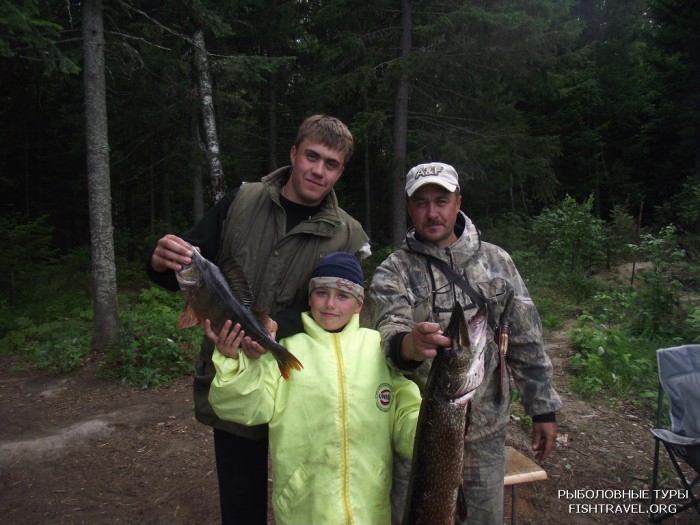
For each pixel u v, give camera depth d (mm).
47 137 18312
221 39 12883
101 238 7742
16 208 19891
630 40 24781
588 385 5723
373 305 2445
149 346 7273
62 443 5145
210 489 4262
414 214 2451
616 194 24109
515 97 16719
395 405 2148
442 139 12477
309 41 16328
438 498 1730
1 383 7023
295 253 2326
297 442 2014
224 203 2367
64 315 10492
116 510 4000
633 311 7965
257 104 15547
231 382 1870
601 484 4059
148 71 10875
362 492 1985
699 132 20812
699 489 3965
